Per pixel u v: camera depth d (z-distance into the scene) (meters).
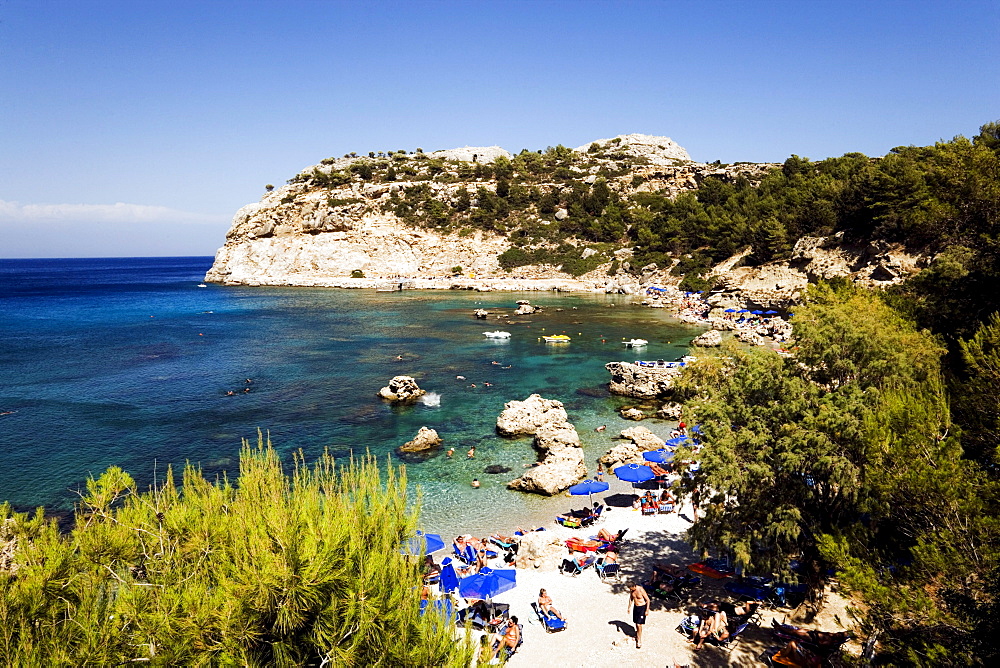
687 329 85.31
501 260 159.50
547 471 31.77
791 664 15.44
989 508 11.16
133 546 10.75
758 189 142.88
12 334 81.38
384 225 168.12
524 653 17.14
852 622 17.30
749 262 108.19
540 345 73.44
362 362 63.25
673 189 178.25
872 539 14.18
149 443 38.41
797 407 17.55
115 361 63.47
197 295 141.88
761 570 17.83
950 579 10.72
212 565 10.43
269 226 171.00
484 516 28.38
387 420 43.69
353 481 13.24
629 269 139.50
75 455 36.22
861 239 82.12
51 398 48.62
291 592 8.55
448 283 150.75
